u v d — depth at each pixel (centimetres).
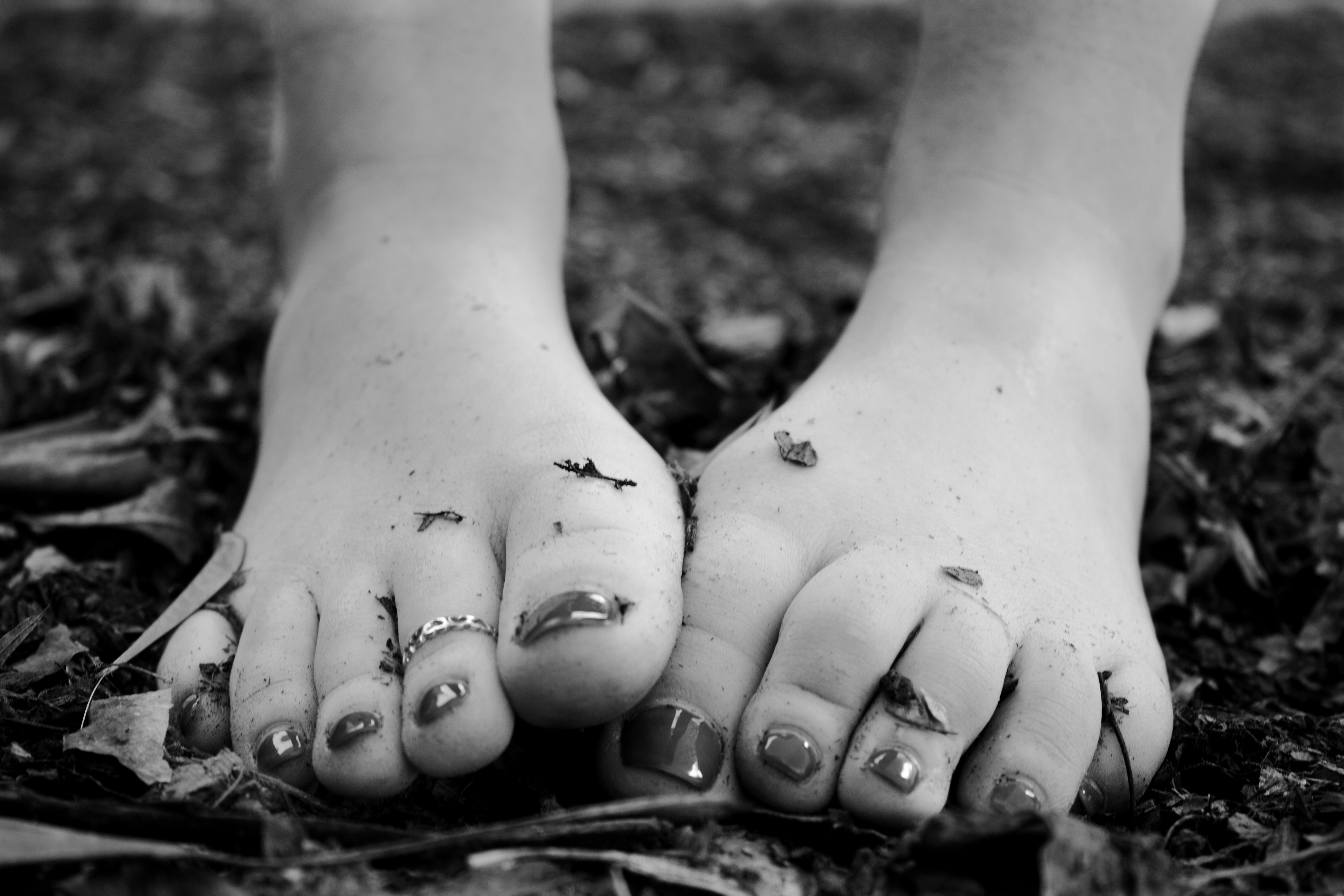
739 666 31
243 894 27
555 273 42
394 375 37
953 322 38
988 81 40
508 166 42
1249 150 100
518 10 43
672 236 83
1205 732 33
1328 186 93
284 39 43
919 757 30
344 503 34
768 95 117
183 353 53
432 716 29
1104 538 35
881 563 32
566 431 33
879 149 104
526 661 29
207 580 35
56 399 48
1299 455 45
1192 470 42
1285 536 41
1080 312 38
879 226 42
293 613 33
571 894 28
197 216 82
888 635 31
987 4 41
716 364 50
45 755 31
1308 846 30
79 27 126
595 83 119
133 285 58
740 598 31
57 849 27
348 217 41
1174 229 42
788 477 34
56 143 96
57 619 36
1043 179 40
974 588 32
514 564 31
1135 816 31
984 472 34
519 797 31
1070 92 40
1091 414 37
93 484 41
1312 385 46
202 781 30
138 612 37
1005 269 39
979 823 28
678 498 33
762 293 70
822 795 30
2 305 61
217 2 137
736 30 134
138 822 28
